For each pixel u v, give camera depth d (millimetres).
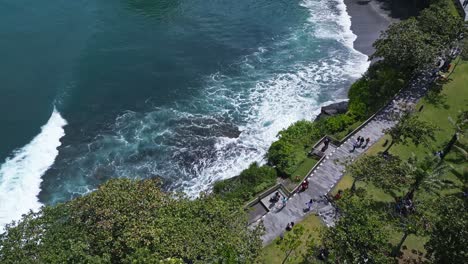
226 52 100500
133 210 48344
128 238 45344
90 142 76500
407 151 67188
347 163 61812
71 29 103125
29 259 43656
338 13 115812
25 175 70062
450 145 65562
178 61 96625
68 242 45344
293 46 103000
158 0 117500
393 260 47188
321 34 107000
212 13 114312
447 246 43750
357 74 93250
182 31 106500
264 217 58906
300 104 85188
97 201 49031
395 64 80375
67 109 82312
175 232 47375
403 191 60750
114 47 99000
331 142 70312
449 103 77188
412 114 71312
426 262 51531
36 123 79062
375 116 74062
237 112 83625
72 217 48438
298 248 54656
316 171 65125
